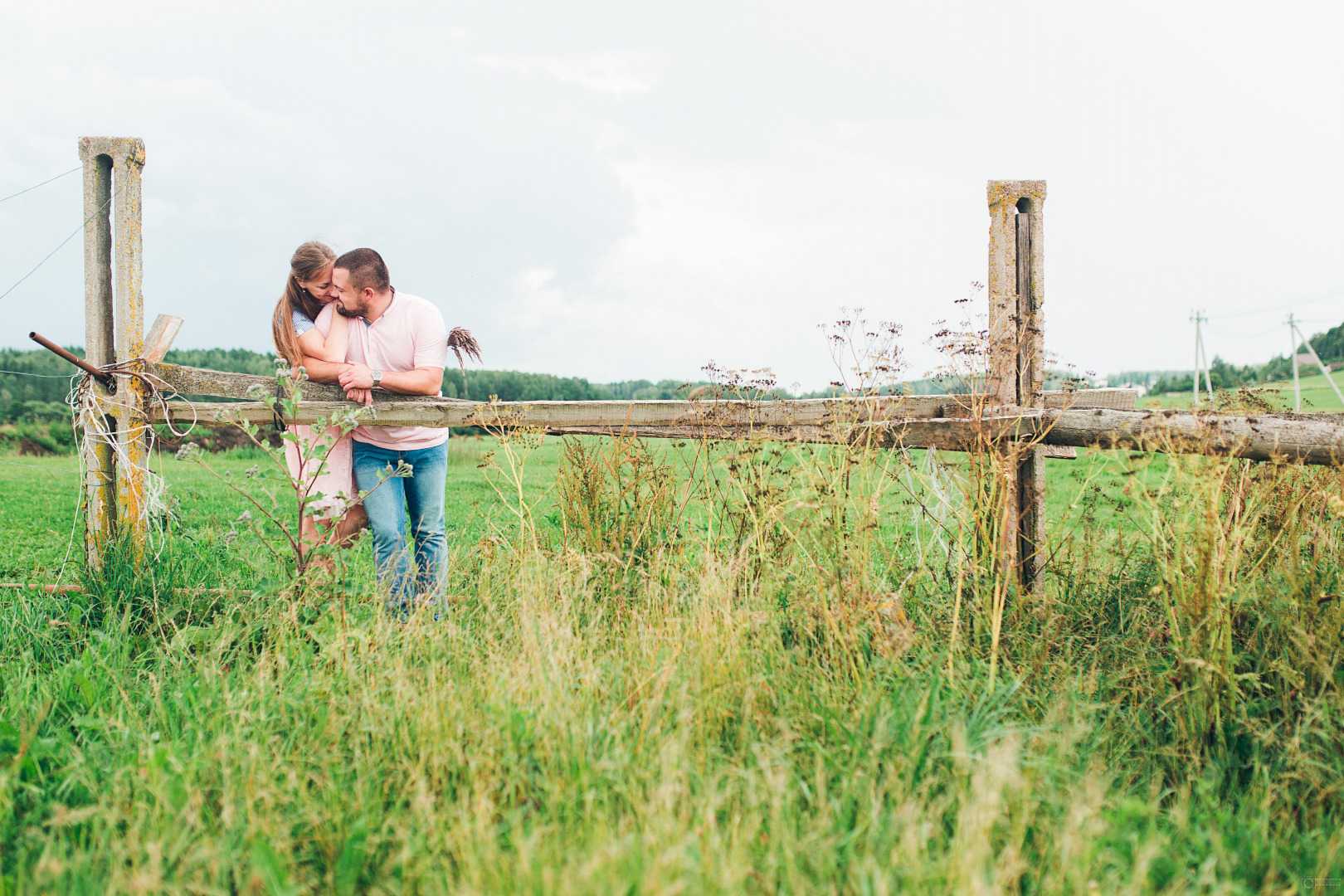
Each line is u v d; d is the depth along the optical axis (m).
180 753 2.11
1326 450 2.65
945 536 3.48
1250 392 3.65
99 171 3.72
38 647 3.01
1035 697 2.51
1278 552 3.00
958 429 3.37
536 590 3.04
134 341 3.70
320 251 3.58
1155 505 2.79
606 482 3.98
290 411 3.41
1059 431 3.32
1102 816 1.80
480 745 2.08
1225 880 1.67
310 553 3.38
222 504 7.20
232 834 1.74
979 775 1.79
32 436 26.45
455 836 1.72
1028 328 3.50
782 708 2.35
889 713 2.19
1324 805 2.08
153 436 3.75
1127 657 2.88
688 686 2.38
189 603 3.31
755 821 1.76
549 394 27.16
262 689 2.38
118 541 3.60
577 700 2.27
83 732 2.27
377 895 1.61
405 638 2.83
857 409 3.45
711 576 2.95
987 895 1.45
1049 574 3.44
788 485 3.47
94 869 1.67
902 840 1.66
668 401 3.76
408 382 3.68
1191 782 2.14
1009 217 3.46
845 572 3.14
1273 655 2.63
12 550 5.56
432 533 3.88
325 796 1.92
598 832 1.66
